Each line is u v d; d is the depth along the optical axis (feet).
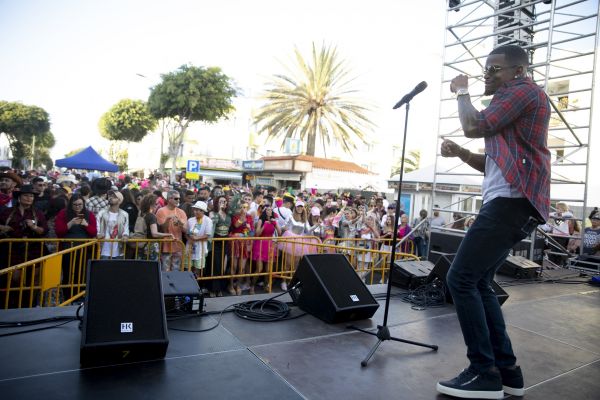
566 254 24.49
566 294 16.24
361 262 26.27
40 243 17.16
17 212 16.97
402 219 29.50
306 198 53.62
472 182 41.11
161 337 7.90
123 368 7.56
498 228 6.87
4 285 15.43
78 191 22.21
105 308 7.91
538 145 6.81
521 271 19.13
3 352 7.83
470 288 7.20
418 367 8.51
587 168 22.53
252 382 7.39
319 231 28.81
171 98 77.20
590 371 8.77
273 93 91.86
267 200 27.78
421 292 14.14
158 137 172.65
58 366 7.43
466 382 7.26
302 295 11.65
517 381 7.51
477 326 7.22
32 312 9.87
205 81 78.38
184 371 7.61
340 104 93.66
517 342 10.34
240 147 140.26
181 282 10.82
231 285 21.68
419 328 11.00
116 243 18.81
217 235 21.52
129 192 22.72
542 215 6.68
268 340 9.39
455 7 25.30
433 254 24.86
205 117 82.17
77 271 17.65
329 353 8.92
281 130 96.27
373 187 89.86
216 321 10.37
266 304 11.80
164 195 33.24
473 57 24.21
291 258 22.57
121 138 151.02
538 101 6.73
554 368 8.83
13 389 6.57
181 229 20.39
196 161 60.08
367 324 10.99
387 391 7.41
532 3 22.06
